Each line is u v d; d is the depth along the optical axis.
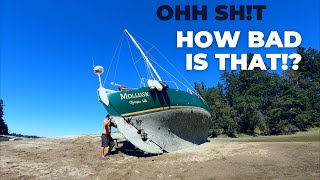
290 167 9.23
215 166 9.77
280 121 49.59
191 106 13.75
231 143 13.36
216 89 56.12
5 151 12.75
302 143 12.34
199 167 9.77
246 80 57.44
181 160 10.80
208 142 14.66
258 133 50.41
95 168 10.20
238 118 49.25
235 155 10.88
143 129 12.30
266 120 49.75
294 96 53.81
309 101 56.00
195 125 13.98
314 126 53.16
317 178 8.12
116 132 19.56
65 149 13.30
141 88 12.59
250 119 49.19
